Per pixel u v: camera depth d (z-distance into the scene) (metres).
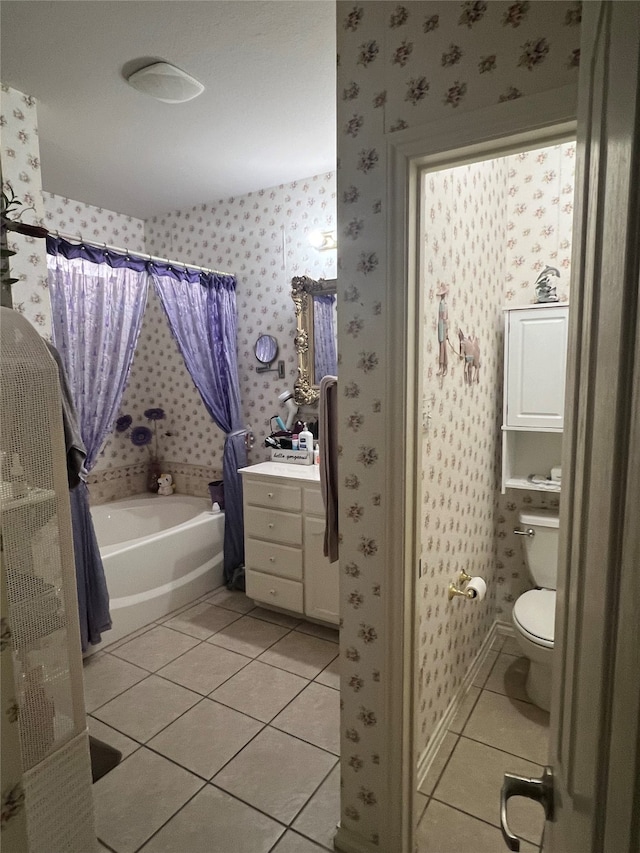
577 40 1.04
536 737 2.06
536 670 2.24
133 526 3.86
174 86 2.12
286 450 3.22
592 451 0.51
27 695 1.22
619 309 0.40
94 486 3.86
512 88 1.11
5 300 1.60
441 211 1.77
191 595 3.27
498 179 2.49
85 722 1.35
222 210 3.62
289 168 3.03
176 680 2.43
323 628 2.92
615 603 0.39
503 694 2.35
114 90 2.17
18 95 2.17
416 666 1.48
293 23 1.77
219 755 1.96
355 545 1.45
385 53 1.25
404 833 1.51
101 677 2.46
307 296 3.24
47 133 2.54
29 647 1.22
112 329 2.74
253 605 3.21
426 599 1.80
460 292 2.02
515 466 2.69
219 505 3.60
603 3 0.50
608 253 0.45
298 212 3.28
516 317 2.40
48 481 1.25
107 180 3.19
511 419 2.47
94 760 1.90
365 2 1.26
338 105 1.33
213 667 2.54
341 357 1.41
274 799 1.76
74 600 1.32
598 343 0.49
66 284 2.48
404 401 1.33
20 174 2.18
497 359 2.62
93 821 1.38
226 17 1.74
